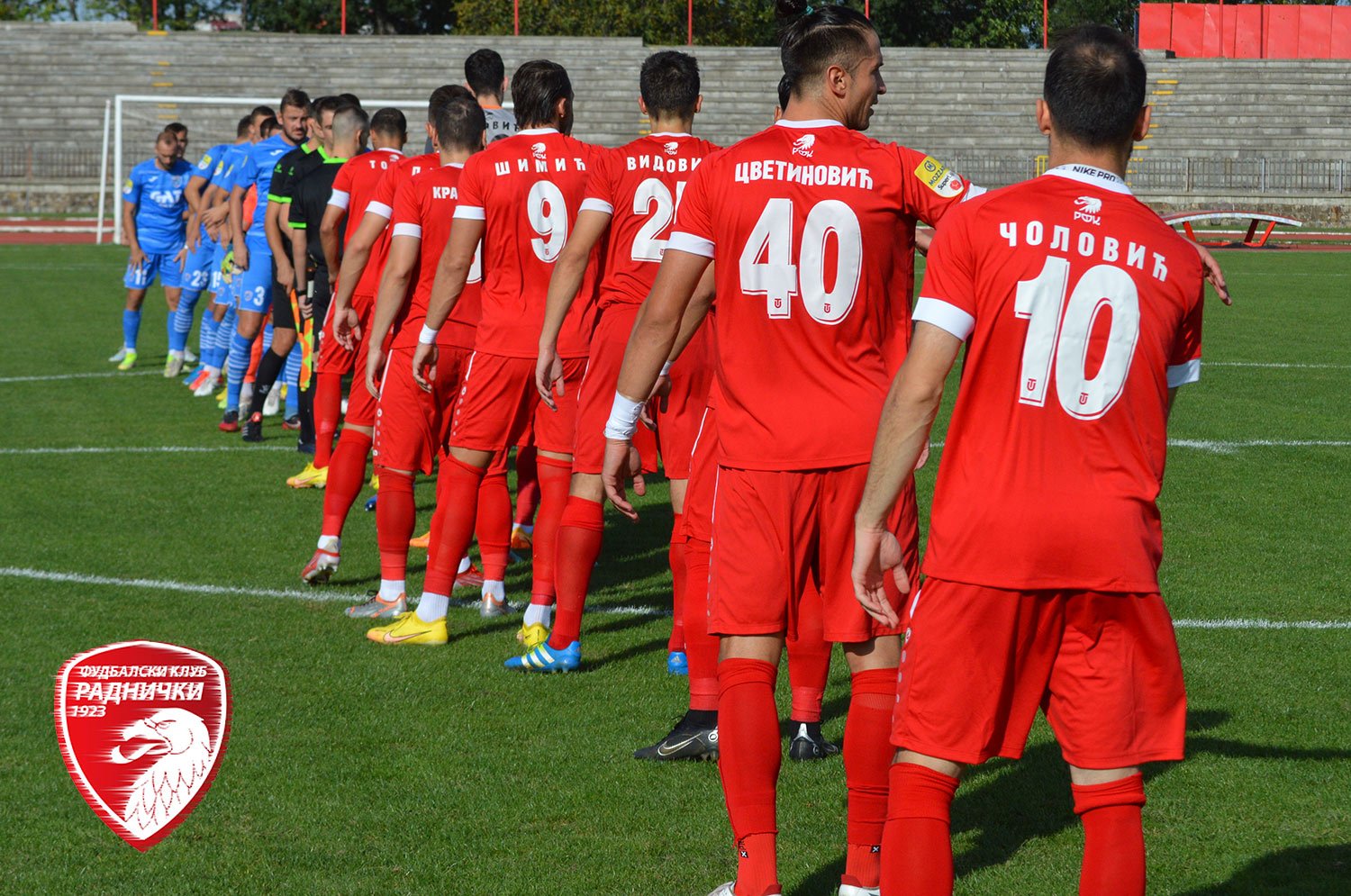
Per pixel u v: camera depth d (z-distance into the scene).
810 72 4.86
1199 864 5.09
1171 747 3.88
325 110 13.05
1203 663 7.44
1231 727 6.51
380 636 7.97
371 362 8.38
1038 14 83.00
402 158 9.24
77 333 23.73
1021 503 3.79
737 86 61.97
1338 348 21.59
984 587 3.82
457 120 8.43
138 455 13.79
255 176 14.81
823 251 4.66
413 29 95.62
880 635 4.73
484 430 7.93
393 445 8.36
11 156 56.22
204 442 14.59
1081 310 3.77
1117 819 3.84
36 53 60.50
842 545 4.70
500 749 6.31
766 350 4.71
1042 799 5.79
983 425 3.86
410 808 5.63
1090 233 3.81
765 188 4.69
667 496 12.75
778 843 5.34
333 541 9.05
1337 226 55.41
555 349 7.04
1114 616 3.82
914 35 84.56
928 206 4.73
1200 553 9.84
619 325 7.21
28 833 5.36
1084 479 3.79
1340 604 8.55
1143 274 3.80
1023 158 58.69
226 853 5.19
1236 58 65.00
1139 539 3.81
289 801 5.69
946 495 3.92
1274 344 22.05
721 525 4.79
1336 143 60.44
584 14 74.12
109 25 61.62
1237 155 60.25
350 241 9.23
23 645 7.69
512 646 8.01
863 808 4.66
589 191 6.93
